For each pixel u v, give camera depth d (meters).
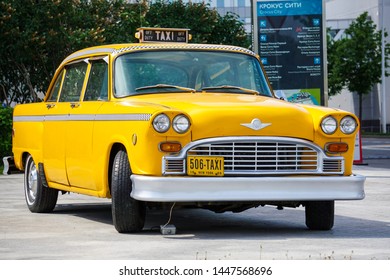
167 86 12.48
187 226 12.88
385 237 11.47
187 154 10.95
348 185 11.35
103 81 12.77
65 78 14.30
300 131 11.29
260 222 13.43
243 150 11.05
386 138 67.56
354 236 11.58
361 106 82.31
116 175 11.50
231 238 11.34
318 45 26.30
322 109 11.69
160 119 10.89
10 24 30.66
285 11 26.23
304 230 12.33
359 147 29.59
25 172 15.29
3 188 19.83
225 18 37.97
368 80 81.38
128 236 11.52
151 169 10.98
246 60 13.22
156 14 36.66
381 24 88.25
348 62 81.19
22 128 15.40
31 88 32.00
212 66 12.91
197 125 10.98
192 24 36.97
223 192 10.90
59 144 13.65
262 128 11.11
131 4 34.91
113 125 11.73
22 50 30.69
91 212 14.90
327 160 11.40
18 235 11.70
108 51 12.95
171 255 9.86
